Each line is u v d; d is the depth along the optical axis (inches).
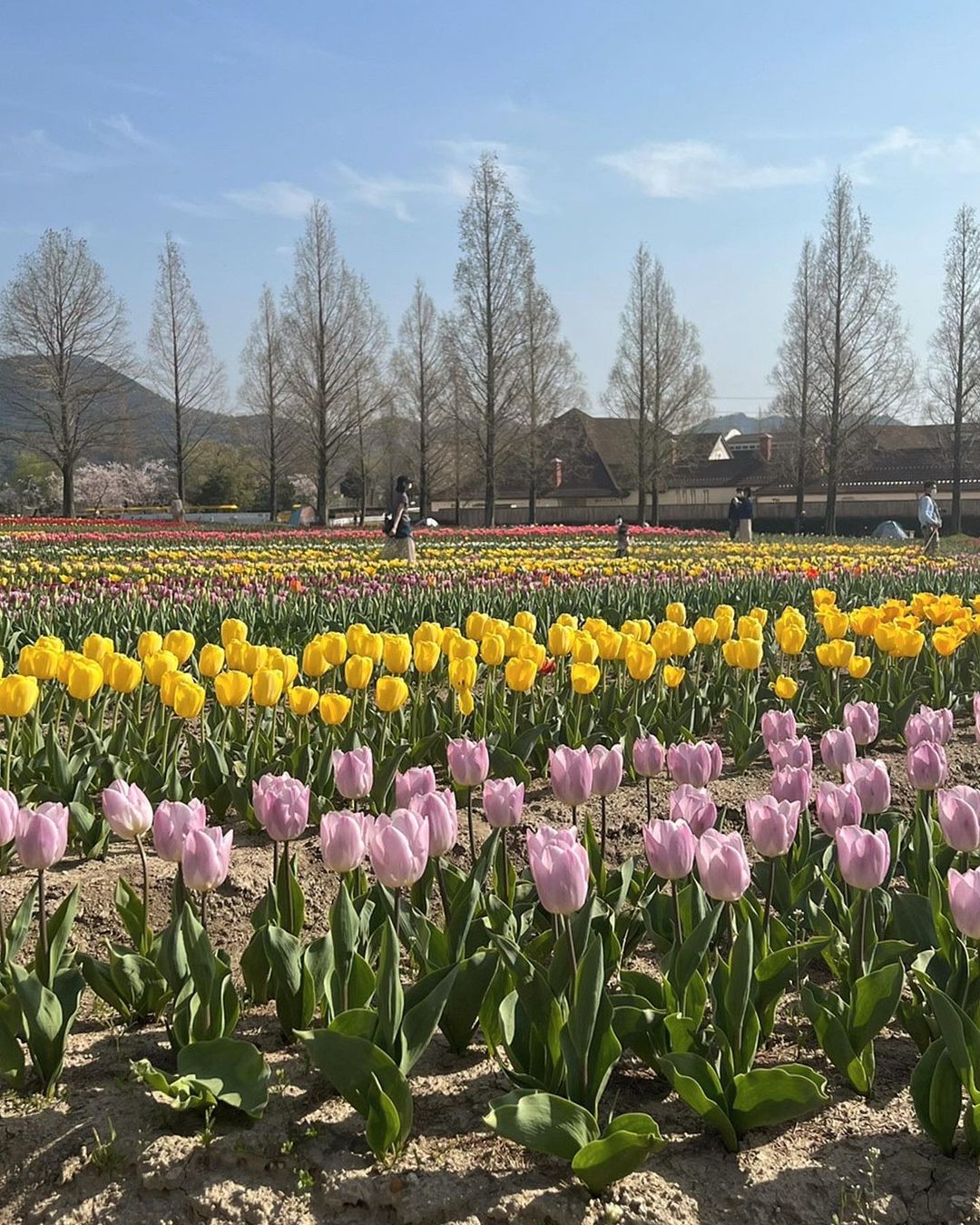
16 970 120.2
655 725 261.1
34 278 2110.0
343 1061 108.5
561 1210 104.0
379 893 143.9
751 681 296.0
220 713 267.3
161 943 132.0
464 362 2127.2
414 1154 111.9
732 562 760.3
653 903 151.6
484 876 141.3
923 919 142.0
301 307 2223.2
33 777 214.2
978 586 544.1
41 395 2164.1
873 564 728.3
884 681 300.8
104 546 1087.6
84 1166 111.6
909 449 2886.3
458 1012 128.2
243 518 2655.0
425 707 248.4
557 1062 113.0
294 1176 110.2
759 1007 129.7
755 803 127.6
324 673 267.9
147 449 3651.6
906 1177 108.6
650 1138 100.5
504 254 2098.9
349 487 3609.7
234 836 211.2
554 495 3179.1
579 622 444.1
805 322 2246.6
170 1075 122.3
